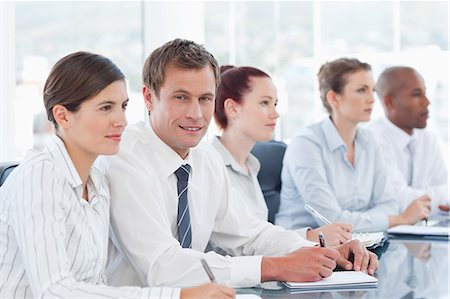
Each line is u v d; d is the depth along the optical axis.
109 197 1.93
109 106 1.73
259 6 4.50
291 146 3.36
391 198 3.46
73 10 3.97
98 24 4.05
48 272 1.58
